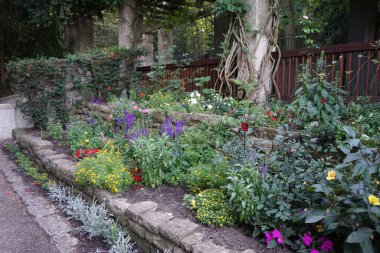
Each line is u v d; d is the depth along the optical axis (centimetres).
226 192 252
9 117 649
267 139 321
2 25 817
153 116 452
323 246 185
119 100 511
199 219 231
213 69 495
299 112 326
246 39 457
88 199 312
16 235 272
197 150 330
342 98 347
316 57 401
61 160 392
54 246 252
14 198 360
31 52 899
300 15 509
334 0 792
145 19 764
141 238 240
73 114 609
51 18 732
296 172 236
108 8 694
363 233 157
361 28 667
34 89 601
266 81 463
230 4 443
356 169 175
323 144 281
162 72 573
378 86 353
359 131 278
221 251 188
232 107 423
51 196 342
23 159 493
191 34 1491
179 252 204
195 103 452
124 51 637
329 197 184
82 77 625
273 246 195
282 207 204
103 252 238
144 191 293
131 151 326
